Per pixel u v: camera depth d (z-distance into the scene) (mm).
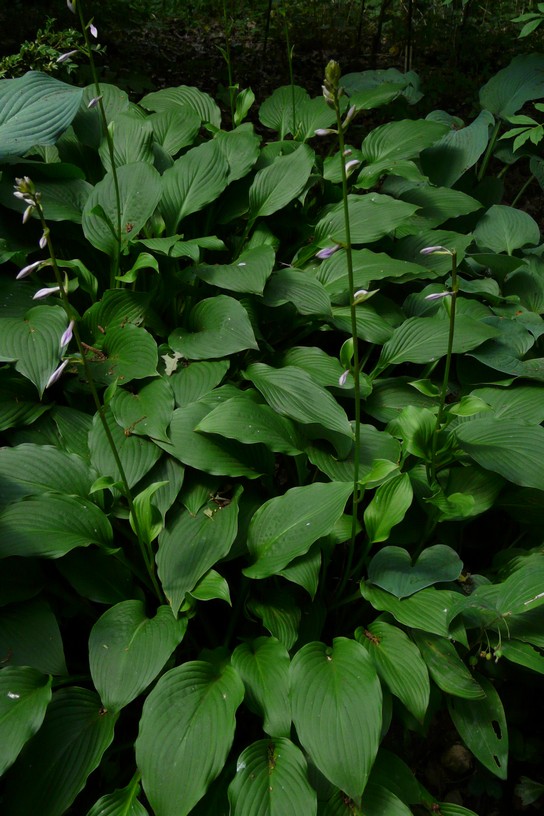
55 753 1306
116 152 1947
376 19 4012
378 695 1291
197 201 1852
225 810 1313
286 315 1806
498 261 1960
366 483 1426
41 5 3014
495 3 4035
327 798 1335
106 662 1329
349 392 1675
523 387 1713
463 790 1510
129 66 3141
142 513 1384
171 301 1777
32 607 1394
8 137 1771
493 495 1553
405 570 1438
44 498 1422
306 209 2064
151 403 1547
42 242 1239
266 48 3660
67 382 1602
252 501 1520
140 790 1341
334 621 1562
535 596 1346
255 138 1980
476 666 1497
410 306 1904
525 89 2393
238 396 1544
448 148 2246
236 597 1531
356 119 3057
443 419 1494
